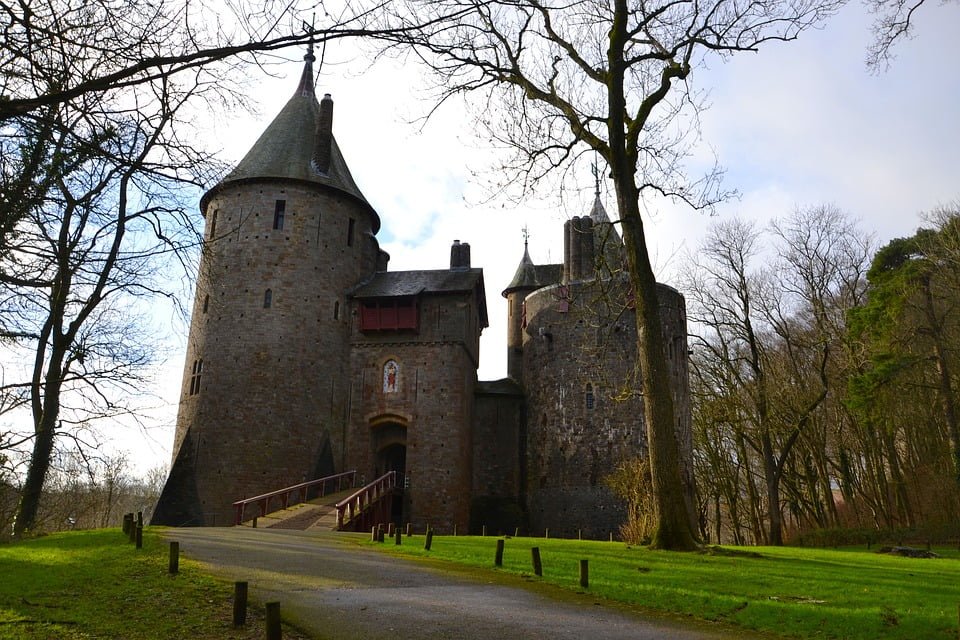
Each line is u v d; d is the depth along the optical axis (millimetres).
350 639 7531
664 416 16719
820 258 39344
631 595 10188
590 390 36875
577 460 36219
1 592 9492
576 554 14945
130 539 14688
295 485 31938
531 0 14375
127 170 6949
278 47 5723
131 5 6324
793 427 34812
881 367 30875
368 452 35688
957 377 33094
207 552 13156
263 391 33219
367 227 40406
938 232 32969
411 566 12617
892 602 10172
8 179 6934
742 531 55125
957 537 31047
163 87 6727
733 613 9195
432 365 36500
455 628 8039
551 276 48531
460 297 37406
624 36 17859
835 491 57406
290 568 11680
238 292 34438
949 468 34938
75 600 9062
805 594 10711
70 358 20125
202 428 32781
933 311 31891
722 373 40125
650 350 17000
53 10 6031
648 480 21250
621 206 17797
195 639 7488
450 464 35062
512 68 18406
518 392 41719
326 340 35438
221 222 35938
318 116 39562
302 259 35500
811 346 35969
